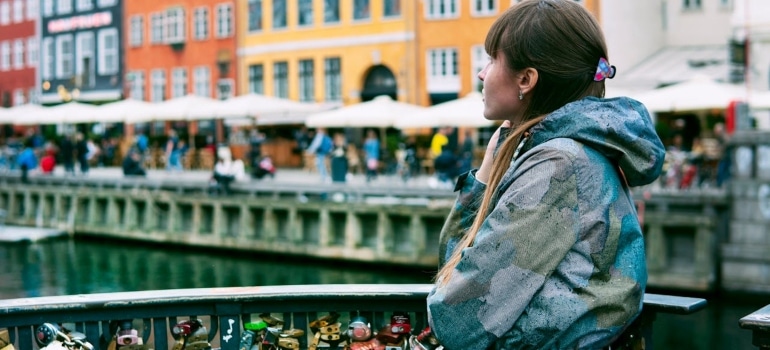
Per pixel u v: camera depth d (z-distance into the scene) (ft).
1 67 170.50
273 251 64.03
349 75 116.78
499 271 5.18
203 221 69.92
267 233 64.23
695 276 46.37
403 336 7.82
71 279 57.41
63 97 120.78
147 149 110.83
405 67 110.22
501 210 5.26
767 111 68.80
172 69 139.33
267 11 126.72
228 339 8.02
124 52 146.10
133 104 99.55
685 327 39.27
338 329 8.09
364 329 7.86
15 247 73.77
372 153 82.33
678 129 83.92
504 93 5.82
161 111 94.38
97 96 149.69
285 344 7.80
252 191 69.15
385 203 58.08
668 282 47.29
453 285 5.30
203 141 123.54
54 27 158.20
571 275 5.21
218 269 61.31
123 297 7.86
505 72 5.78
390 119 80.18
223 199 67.67
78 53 154.10
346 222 60.08
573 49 5.58
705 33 97.76
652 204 52.60
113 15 147.64
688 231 47.26
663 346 36.50
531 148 5.52
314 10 120.47
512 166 5.49
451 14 107.14
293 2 123.13
